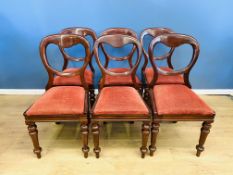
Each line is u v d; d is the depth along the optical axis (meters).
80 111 1.53
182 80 1.98
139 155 1.74
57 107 1.53
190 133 2.02
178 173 1.57
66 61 2.22
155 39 1.70
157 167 1.62
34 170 1.60
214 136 1.97
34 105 1.56
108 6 2.42
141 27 2.52
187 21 2.49
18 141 1.91
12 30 2.52
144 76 2.17
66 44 1.67
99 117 1.53
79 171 1.59
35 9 2.42
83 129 1.59
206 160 1.69
